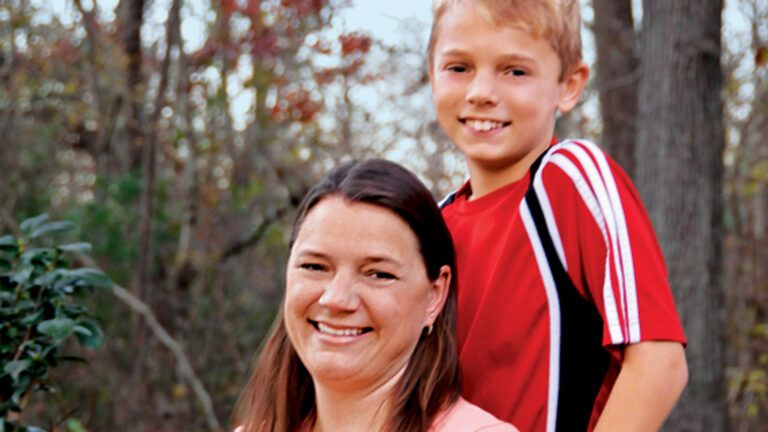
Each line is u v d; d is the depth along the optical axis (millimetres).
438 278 2467
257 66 12211
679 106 7973
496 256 2639
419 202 2402
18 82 10977
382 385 2432
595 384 2537
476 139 2713
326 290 2371
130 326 10000
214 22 11891
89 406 9156
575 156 2545
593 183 2488
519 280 2578
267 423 2633
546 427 2541
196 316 11180
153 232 10805
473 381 2625
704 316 7906
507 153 2693
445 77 2756
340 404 2451
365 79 12250
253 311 11727
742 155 12289
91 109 11953
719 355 7973
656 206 8062
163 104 11172
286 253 12359
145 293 10039
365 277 2371
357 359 2373
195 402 10461
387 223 2365
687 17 7980
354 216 2365
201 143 12297
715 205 8023
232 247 11945
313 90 12422
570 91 2828
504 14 2660
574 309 2527
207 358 10930
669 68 8016
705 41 7984
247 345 11328
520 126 2688
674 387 2367
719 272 8023
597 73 11711
